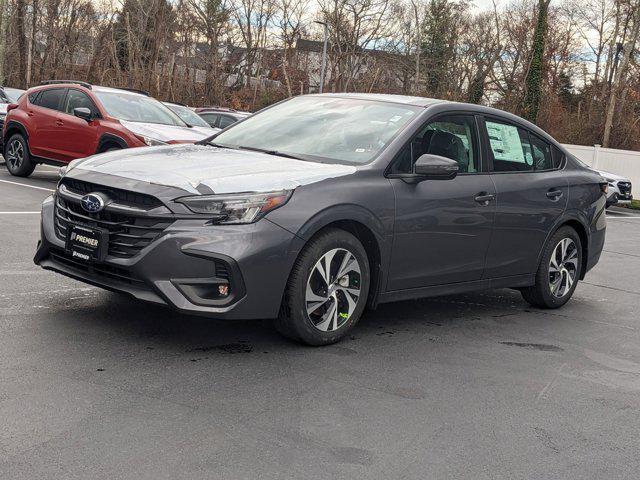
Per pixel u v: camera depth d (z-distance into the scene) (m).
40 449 3.08
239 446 3.28
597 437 3.81
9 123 13.53
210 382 4.04
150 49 48.97
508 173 6.16
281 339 4.95
